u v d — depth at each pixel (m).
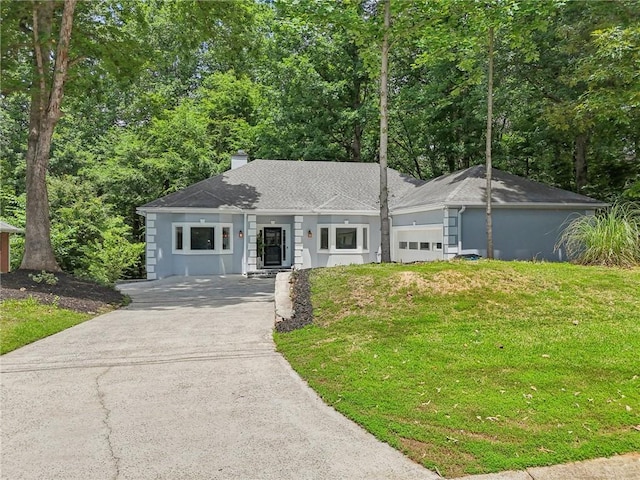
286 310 8.30
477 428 3.66
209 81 30.12
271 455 3.42
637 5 13.12
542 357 5.15
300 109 25.98
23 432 3.83
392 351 5.62
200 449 3.53
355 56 26.03
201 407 4.36
